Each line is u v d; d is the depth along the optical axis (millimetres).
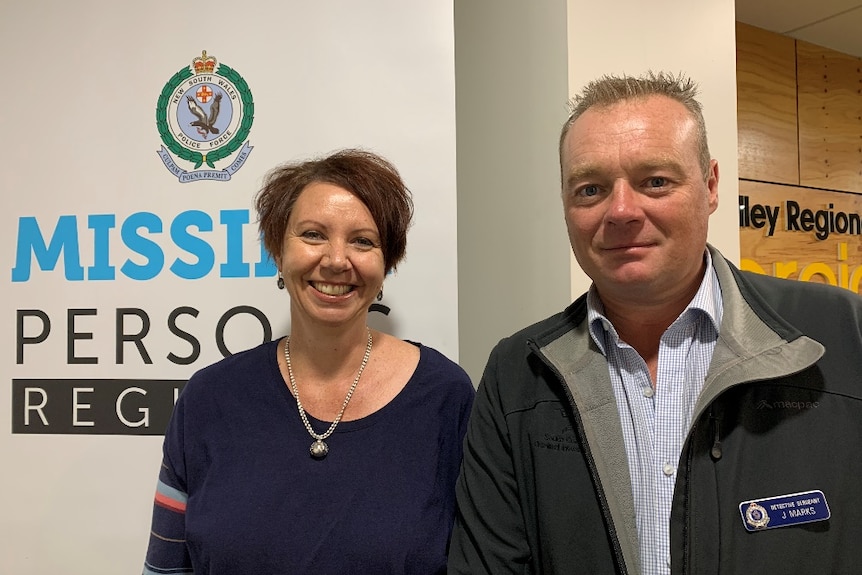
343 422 1070
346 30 1379
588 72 1564
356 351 1130
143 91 1434
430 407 1099
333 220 1061
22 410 1469
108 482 1441
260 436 1070
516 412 970
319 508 1007
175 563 1128
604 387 917
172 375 1429
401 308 1387
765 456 806
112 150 1444
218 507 1023
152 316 1434
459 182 1932
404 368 1145
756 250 2445
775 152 2486
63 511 1453
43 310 1465
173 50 1423
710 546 794
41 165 1465
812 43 2570
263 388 1118
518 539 951
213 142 1414
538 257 1674
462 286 1929
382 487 1023
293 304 1126
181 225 1426
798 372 814
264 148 1402
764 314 876
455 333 1369
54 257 1461
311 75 1389
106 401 1443
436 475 1061
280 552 986
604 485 859
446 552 1027
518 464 951
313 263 1063
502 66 1758
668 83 920
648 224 860
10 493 1470
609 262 886
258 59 1400
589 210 897
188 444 1100
